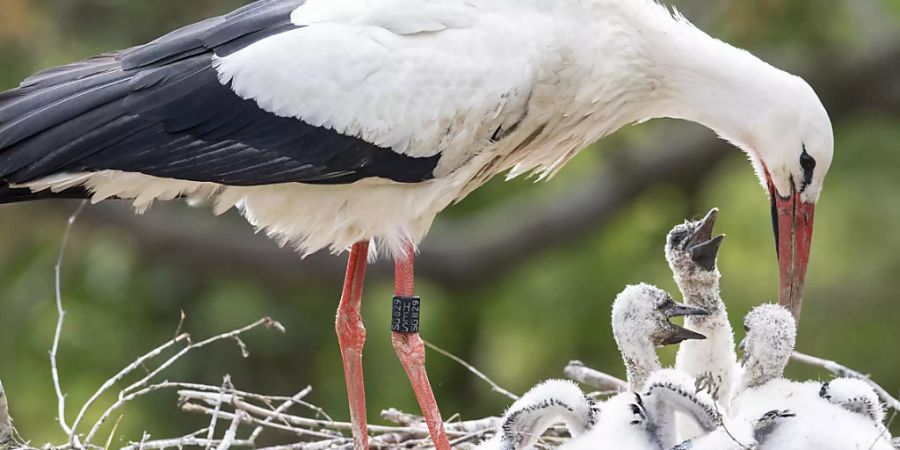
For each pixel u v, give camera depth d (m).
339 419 19.20
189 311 20.05
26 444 11.05
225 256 20.05
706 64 11.01
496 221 21.41
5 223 19.52
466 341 20.89
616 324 10.90
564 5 10.79
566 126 11.07
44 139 10.28
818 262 20.28
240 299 20.02
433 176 10.77
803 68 20.50
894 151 20.83
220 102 10.53
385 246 11.16
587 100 10.95
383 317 19.69
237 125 10.55
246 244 20.11
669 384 9.87
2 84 17.69
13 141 10.28
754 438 9.55
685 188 21.38
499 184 21.31
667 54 11.02
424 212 10.95
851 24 20.11
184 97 10.50
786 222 11.26
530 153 11.24
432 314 20.70
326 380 19.84
